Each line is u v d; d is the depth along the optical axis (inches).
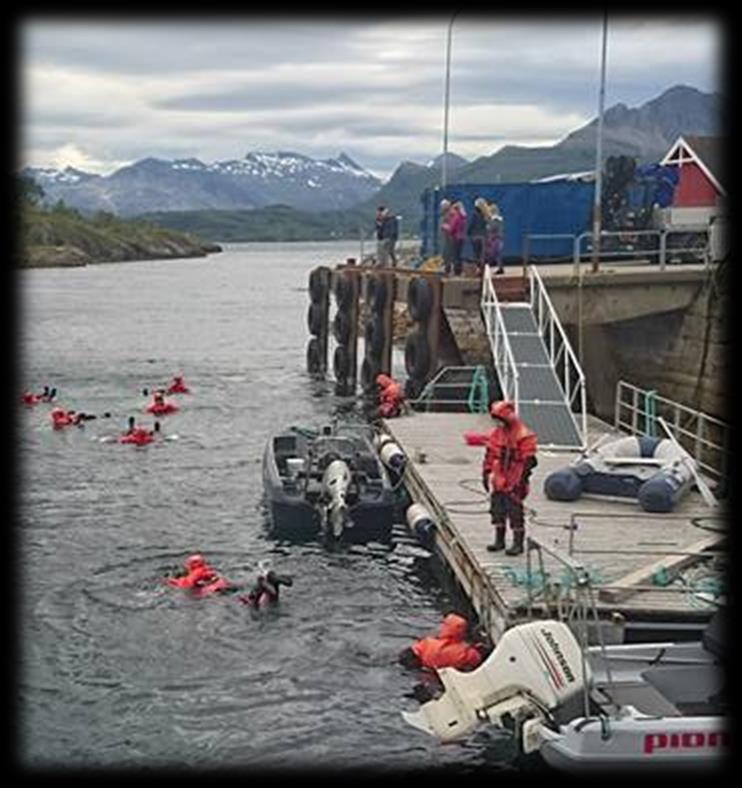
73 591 575.5
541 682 398.6
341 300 1298.0
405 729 426.0
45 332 2044.8
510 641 410.9
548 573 491.2
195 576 588.4
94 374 1476.4
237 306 2802.7
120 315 2464.3
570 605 454.6
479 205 1053.8
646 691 403.5
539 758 387.9
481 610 505.4
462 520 587.5
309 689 462.9
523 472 521.0
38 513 736.3
